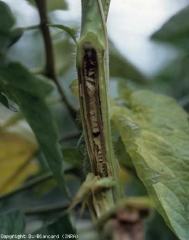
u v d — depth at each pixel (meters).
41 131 0.38
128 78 0.58
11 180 0.54
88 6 0.32
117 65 0.57
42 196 0.62
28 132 0.56
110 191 0.30
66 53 0.57
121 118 0.35
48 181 0.53
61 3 0.52
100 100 0.32
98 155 0.32
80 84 0.32
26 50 0.67
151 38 0.63
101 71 0.31
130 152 0.35
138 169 0.34
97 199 0.30
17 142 0.56
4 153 0.56
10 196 0.49
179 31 0.62
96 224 0.29
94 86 0.31
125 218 0.28
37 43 0.67
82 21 0.32
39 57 0.67
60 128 0.66
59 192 0.62
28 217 0.51
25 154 0.56
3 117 0.60
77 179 0.52
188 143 0.40
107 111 0.32
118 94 0.50
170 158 0.38
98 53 0.31
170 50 0.71
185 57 0.67
